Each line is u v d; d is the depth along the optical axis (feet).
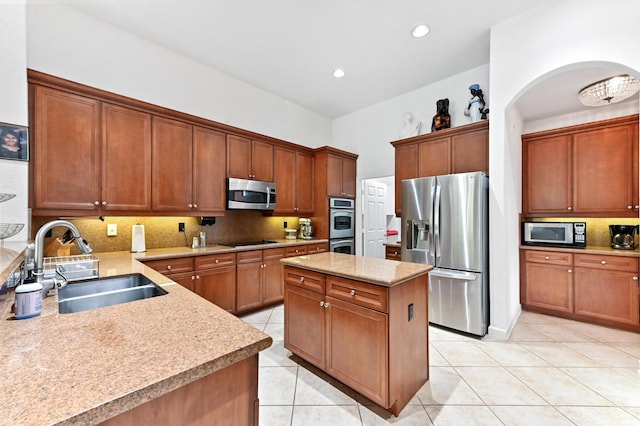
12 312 3.43
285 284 7.74
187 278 9.19
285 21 8.86
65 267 5.48
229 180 10.94
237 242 12.46
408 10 8.36
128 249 9.49
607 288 9.82
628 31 6.82
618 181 10.15
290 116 14.76
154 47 10.07
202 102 11.37
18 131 5.88
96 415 1.78
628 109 10.90
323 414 5.56
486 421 5.34
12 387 1.93
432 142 11.67
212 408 2.50
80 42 8.53
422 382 6.44
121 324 3.13
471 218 9.25
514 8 8.27
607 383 6.49
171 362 2.32
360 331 5.81
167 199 9.42
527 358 7.67
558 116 12.39
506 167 9.19
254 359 2.80
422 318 6.49
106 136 8.18
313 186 14.69
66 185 7.48
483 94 11.28
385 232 18.02
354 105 15.35
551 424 5.25
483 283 9.25
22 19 6.00
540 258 11.21
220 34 9.54
